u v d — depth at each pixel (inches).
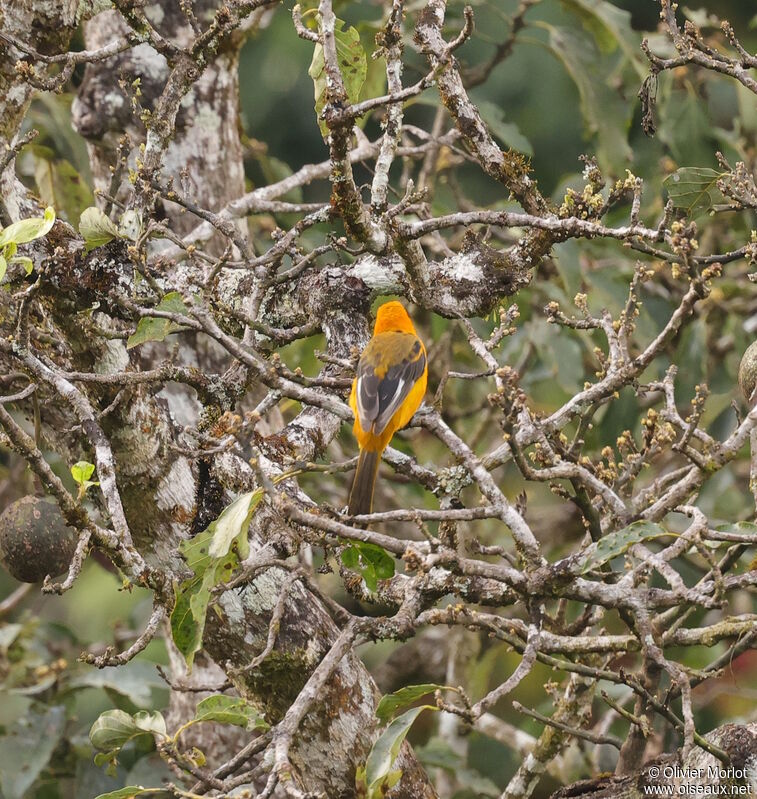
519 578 294.5
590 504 342.3
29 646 581.6
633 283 343.9
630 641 329.7
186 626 302.0
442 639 685.9
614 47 624.4
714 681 601.3
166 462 372.8
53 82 349.7
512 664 684.1
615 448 580.7
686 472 372.5
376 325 421.7
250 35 555.8
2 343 317.4
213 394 347.6
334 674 364.5
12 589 754.2
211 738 505.4
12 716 528.7
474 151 380.2
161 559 377.1
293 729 283.6
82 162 590.6
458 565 287.9
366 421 345.7
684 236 309.0
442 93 377.7
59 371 329.4
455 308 374.9
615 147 609.9
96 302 372.8
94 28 527.2
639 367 329.4
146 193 356.5
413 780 371.9
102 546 302.5
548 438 344.5
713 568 288.0
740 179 356.2
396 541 283.4
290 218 657.6
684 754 271.7
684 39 359.9
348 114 310.3
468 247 382.6
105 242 360.2
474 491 633.0
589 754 537.0
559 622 403.9
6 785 510.9
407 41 564.7
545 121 983.0
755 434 335.9
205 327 313.4
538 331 597.6
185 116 521.7
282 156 1005.8
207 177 526.3
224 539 289.1
